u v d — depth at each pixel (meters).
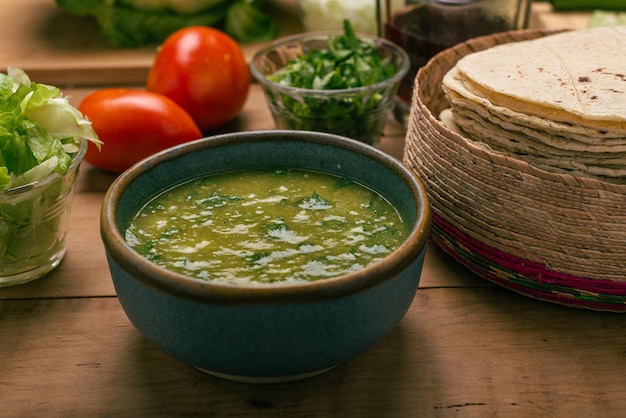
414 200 0.47
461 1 0.63
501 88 0.50
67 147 0.52
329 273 0.45
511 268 0.50
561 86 0.50
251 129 0.68
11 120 0.50
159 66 0.67
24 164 0.49
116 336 0.49
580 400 0.46
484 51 0.55
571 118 0.48
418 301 0.51
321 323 0.42
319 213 0.49
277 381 0.46
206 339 0.43
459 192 0.50
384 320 0.44
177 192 0.50
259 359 0.43
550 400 0.46
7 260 0.52
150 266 0.42
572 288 0.49
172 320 0.43
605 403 0.46
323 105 0.62
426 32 0.64
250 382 0.46
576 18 0.80
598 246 0.48
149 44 0.78
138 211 0.49
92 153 0.61
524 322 0.50
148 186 0.49
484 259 0.51
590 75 0.51
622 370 0.47
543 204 0.48
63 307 0.51
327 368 0.45
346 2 0.73
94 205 0.60
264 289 0.41
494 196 0.49
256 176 0.52
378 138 0.65
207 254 0.46
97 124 0.60
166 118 0.61
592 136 0.47
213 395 0.46
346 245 0.46
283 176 0.52
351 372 0.47
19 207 0.50
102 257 0.55
